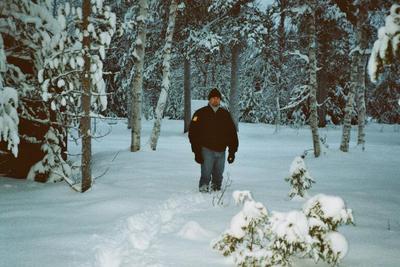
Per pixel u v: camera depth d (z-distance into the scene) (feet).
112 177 26.00
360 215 16.79
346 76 80.43
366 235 13.66
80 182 22.89
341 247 9.78
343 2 46.91
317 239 9.78
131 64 67.41
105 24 20.42
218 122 21.61
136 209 17.29
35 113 24.45
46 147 24.49
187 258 11.35
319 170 31.35
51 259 11.24
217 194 21.08
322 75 79.77
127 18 57.31
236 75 69.26
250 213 10.50
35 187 22.45
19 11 22.74
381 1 44.16
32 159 25.03
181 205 18.48
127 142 58.23
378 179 27.07
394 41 9.68
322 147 39.96
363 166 33.50
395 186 24.29
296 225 9.42
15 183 23.32
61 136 25.46
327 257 9.84
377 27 45.32
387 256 11.53
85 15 19.63
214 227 14.67
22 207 17.56
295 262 10.84
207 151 21.43
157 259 11.29
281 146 55.83
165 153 38.60
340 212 10.02
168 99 120.57
